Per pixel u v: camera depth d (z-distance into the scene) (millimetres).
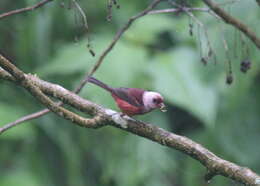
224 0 8977
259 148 11773
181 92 10984
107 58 11250
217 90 11047
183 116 12086
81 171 11891
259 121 11781
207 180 7812
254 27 9898
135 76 11117
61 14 11930
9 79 7766
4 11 12039
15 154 11508
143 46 11711
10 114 11328
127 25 8492
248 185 7406
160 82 11016
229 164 7590
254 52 10211
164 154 11562
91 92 10977
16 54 11977
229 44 10258
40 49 11891
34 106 11953
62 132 11742
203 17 10594
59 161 11789
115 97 9258
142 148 11539
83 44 11641
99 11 12195
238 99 11172
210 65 10719
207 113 10883
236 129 11844
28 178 11242
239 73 10625
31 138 11523
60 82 11773
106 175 11562
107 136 11758
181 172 11773
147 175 11422
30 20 11828
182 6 8000
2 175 11219
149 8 8156
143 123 8102
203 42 10453
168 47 11938
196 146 7805
